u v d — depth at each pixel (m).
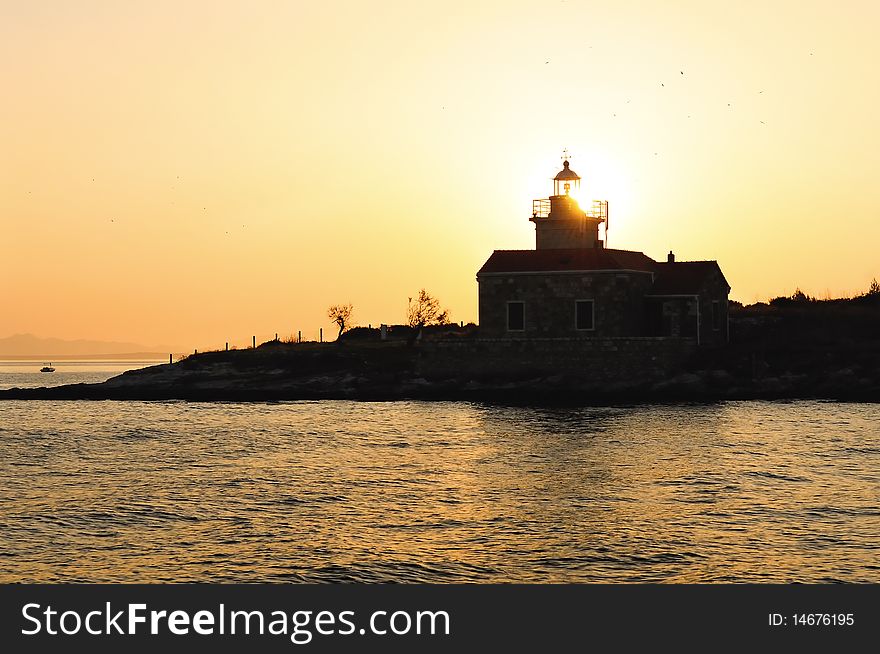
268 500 46.56
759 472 50.97
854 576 34.09
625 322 94.56
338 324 136.12
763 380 89.12
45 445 68.44
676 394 89.00
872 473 50.22
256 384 106.44
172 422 82.38
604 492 46.94
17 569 36.03
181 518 43.00
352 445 64.62
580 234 103.00
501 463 55.78
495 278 97.94
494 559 36.47
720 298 101.00
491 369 96.69
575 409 83.50
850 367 90.19
